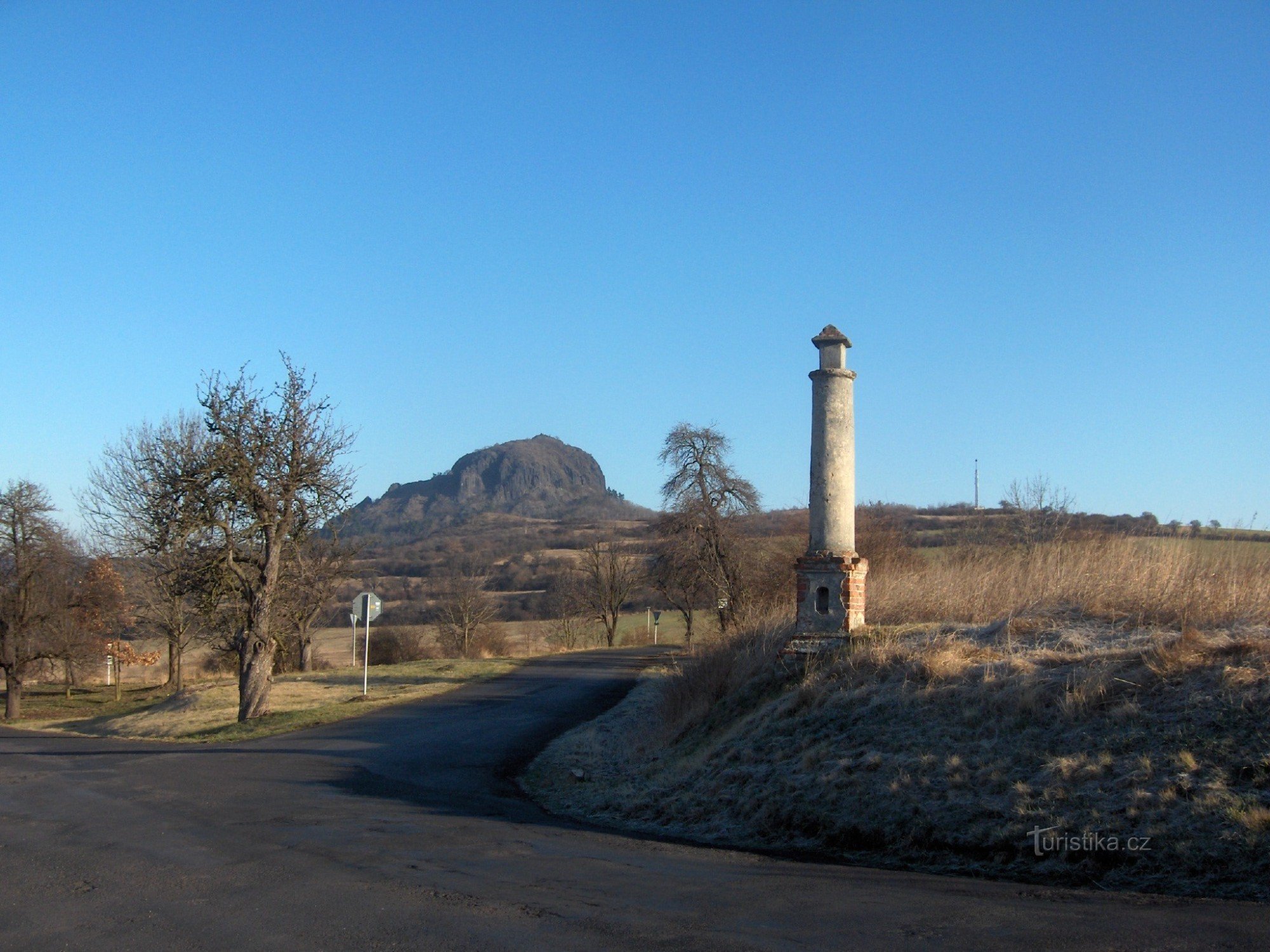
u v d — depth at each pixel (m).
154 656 48.97
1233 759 8.09
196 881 8.02
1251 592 12.55
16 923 6.96
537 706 25.89
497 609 71.38
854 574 15.28
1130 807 7.99
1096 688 9.85
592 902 6.99
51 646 44.56
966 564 19.81
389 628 57.59
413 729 21.50
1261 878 6.84
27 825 11.16
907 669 12.35
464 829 10.57
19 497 44.69
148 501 33.03
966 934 5.91
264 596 25.61
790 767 11.22
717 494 45.91
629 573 66.25
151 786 14.20
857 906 6.74
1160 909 6.43
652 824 11.41
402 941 6.12
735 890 7.36
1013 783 9.02
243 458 24.94
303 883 7.79
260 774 15.48
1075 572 15.65
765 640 17.36
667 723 17.42
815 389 15.73
